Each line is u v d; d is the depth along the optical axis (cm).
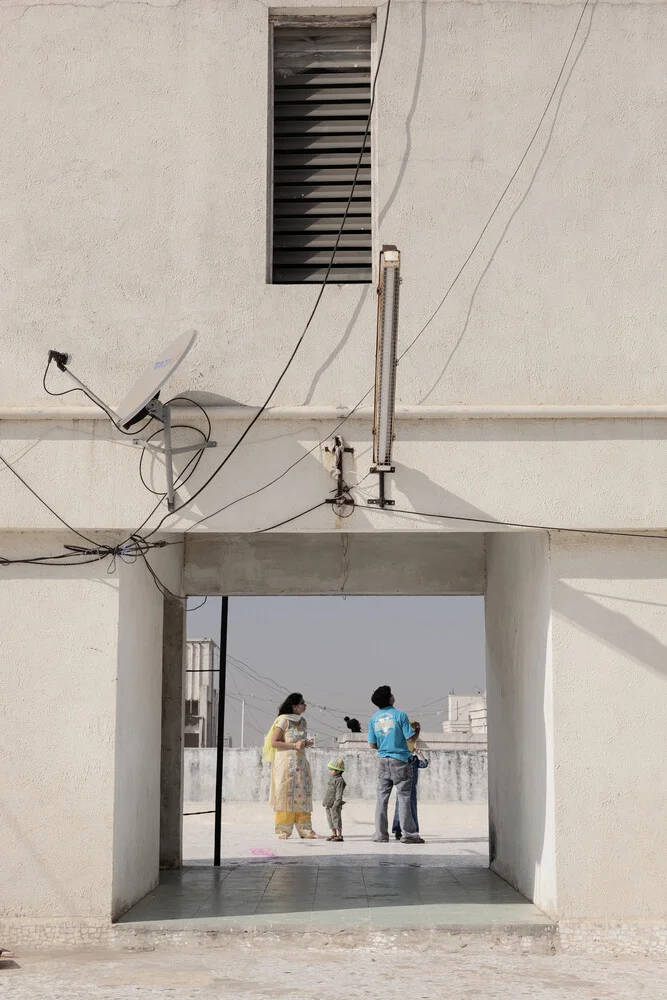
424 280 774
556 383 763
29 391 769
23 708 736
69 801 725
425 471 757
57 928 708
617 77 791
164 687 1041
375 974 620
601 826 718
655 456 754
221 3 801
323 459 762
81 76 795
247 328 773
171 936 705
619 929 702
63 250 780
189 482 759
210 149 789
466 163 784
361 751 1938
